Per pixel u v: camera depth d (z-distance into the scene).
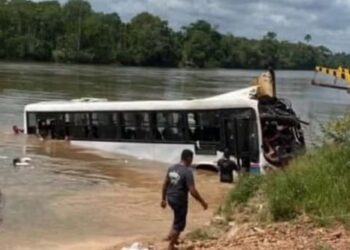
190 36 199.62
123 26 190.38
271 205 13.39
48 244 16.94
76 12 188.00
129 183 24.95
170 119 28.88
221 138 26.47
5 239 17.33
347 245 10.63
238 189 15.40
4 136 37.47
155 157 29.58
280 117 25.30
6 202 21.55
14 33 178.12
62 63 173.50
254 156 25.12
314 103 69.50
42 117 36.31
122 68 161.88
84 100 35.81
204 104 27.28
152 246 14.51
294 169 14.78
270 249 11.03
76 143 33.69
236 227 13.54
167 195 13.97
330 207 12.57
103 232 18.11
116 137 31.59
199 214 19.58
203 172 26.95
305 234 11.65
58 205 21.28
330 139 16.48
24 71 114.38
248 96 26.05
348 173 13.38
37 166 28.42
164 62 189.62
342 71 32.12
